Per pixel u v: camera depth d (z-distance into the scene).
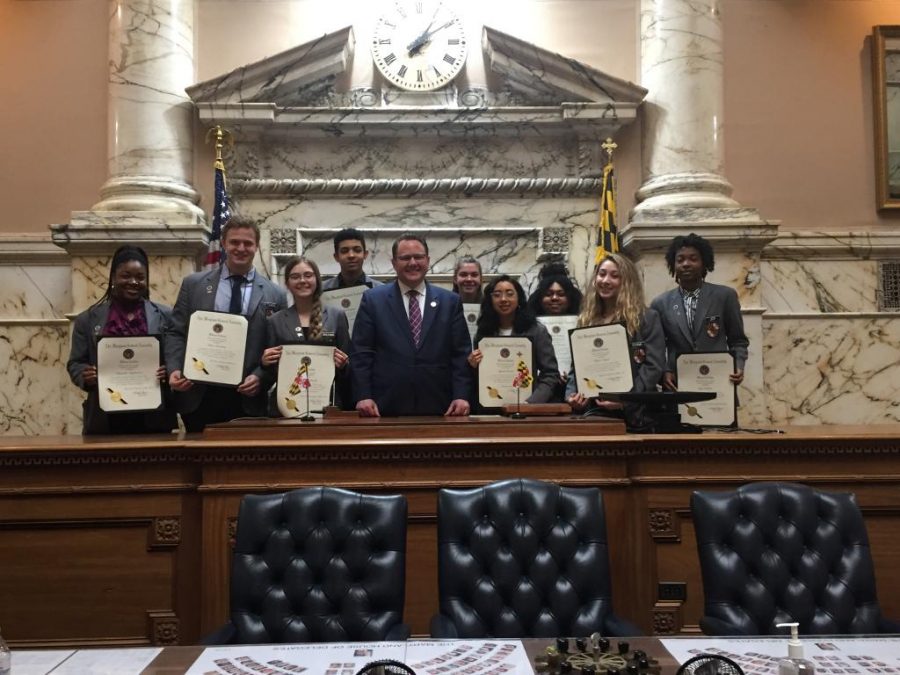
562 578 2.75
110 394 4.01
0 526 3.38
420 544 3.39
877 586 3.49
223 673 1.99
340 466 3.41
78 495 3.39
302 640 2.61
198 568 3.44
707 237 6.33
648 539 3.47
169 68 6.66
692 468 3.51
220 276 4.54
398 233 6.73
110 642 3.36
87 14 7.01
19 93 6.95
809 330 6.74
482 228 6.75
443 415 4.18
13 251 6.70
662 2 6.83
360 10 7.06
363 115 6.71
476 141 6.93
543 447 3.43
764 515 2.77
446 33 6.99
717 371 4.21
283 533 2.71
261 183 6.70
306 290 4.48
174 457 3.40
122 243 6.22
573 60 6.71
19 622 3.36
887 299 6.90
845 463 3.53
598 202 6.86
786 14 7.19
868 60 7.17
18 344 6.62
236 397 4.45
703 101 6.71
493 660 2.06
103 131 6.93
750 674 1.93
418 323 4.32
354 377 4.26
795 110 7.14
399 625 2.56
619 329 4.18
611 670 1.92
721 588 2.69
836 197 7.10
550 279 5.30
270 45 7.03
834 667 2.00
